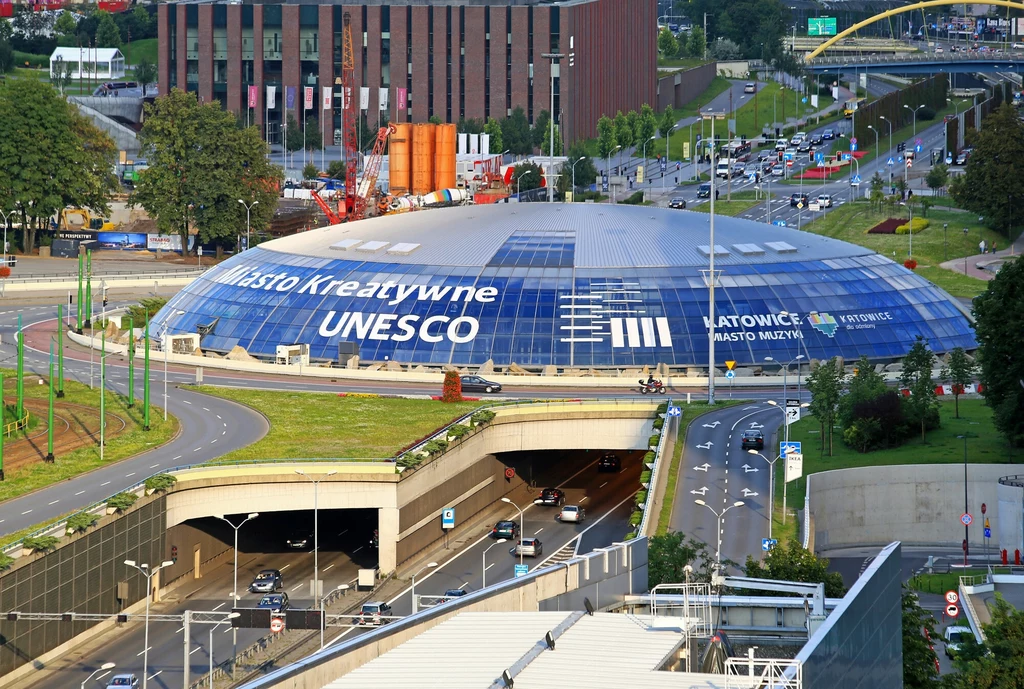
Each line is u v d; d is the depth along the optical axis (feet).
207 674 499.10
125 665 514.68
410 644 324.19
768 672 295.89
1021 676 442.50
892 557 373.20
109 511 558.15
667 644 318.65
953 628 539.29
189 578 611.47
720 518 556.92
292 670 322.96
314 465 616.39
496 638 324.80
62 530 536.01
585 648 317.01
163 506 589.32
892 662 374.84
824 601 355.15
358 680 305.94
